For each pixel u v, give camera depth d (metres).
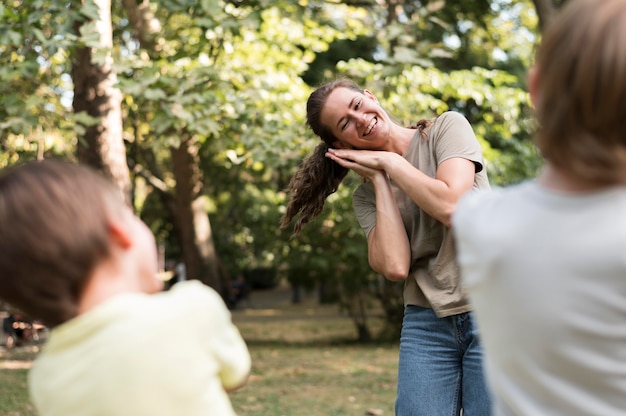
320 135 3.34
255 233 16.67
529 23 15.92
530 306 1.39
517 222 1.42
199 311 1.50
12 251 1.42
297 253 13.67
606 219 1.33
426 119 3.18
